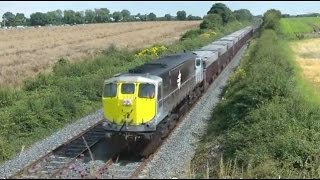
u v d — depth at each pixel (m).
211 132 22.98
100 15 183.25
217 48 43.94
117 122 19.34
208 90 36.44
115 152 19.48
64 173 16.28
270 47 45.72
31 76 39.97
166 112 21.64
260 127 19.45
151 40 82.25
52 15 169.50
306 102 23.34
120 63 45.94
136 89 19.23
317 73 42.75
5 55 58.84
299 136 18.75
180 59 27.03
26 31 115.69
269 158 16.78
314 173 16.59
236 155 17.23
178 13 197.12
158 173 16.92
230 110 25.06
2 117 23.08
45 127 24.02
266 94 24.11
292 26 108.38
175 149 20.17
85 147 20.45
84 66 40.69
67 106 26.91
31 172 16.66
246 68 38.22
